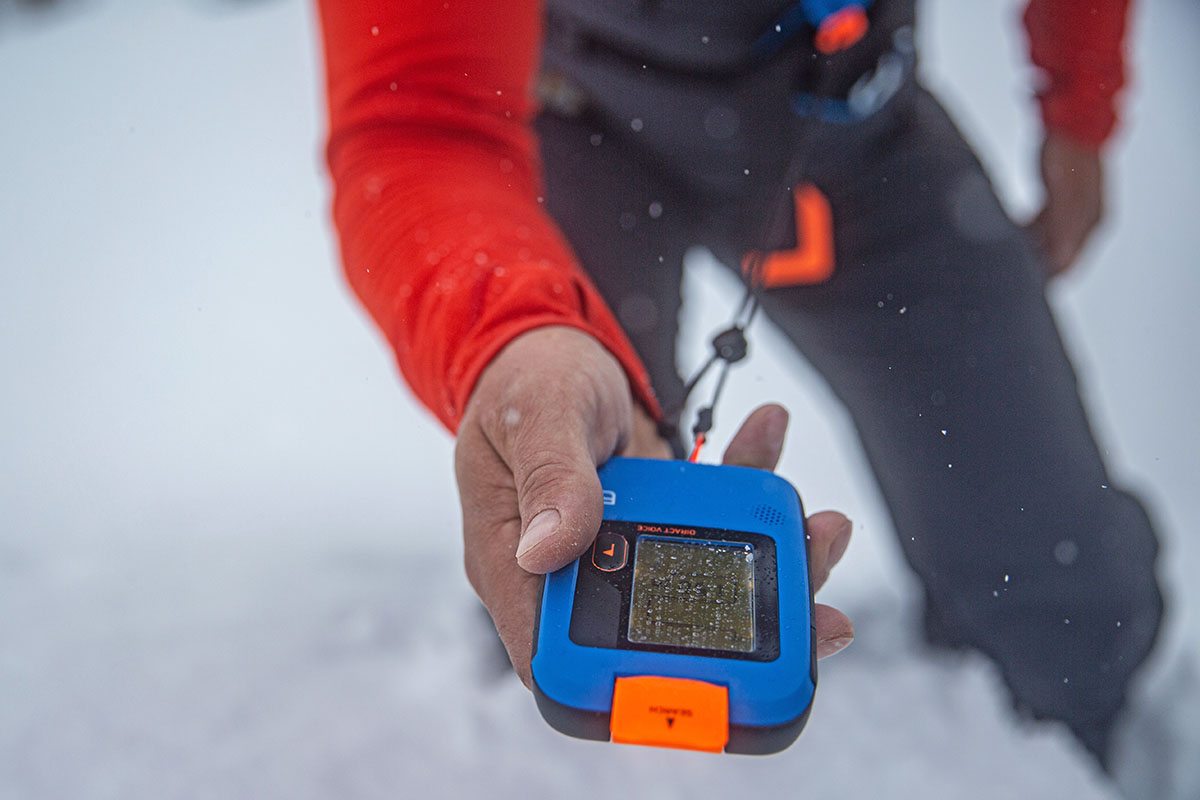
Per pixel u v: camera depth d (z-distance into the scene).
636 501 0.75
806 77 1.27
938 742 1.46
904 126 1.42
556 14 1.33
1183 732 1.55
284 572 1.61
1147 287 2.43
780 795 1.36
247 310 2.10
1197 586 1.76
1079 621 1.40
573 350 0.80
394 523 1.71
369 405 1.94
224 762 1.33
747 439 0.87
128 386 1.91
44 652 1.45
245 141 2.54
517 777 1.33
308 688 1.43
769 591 0.70
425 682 1.45
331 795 1.31
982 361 1.40
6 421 1.81
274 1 3.08
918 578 1.65
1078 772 1.45
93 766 1.32
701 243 1.55
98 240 2.20
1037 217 1.82
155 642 1.47
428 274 0.91
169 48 2.87
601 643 0.66
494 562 0.74
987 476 1.39
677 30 1.25
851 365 1.47
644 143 1.42
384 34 1.03
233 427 1.87
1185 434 2.05
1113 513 1.42
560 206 1.42
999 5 3.43
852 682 1.54
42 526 1.64
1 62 2.76
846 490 1.81
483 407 0.78
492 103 1.09
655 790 1.33
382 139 1.04
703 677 0.64
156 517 1.68
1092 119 1.67
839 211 1.41
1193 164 2.81
